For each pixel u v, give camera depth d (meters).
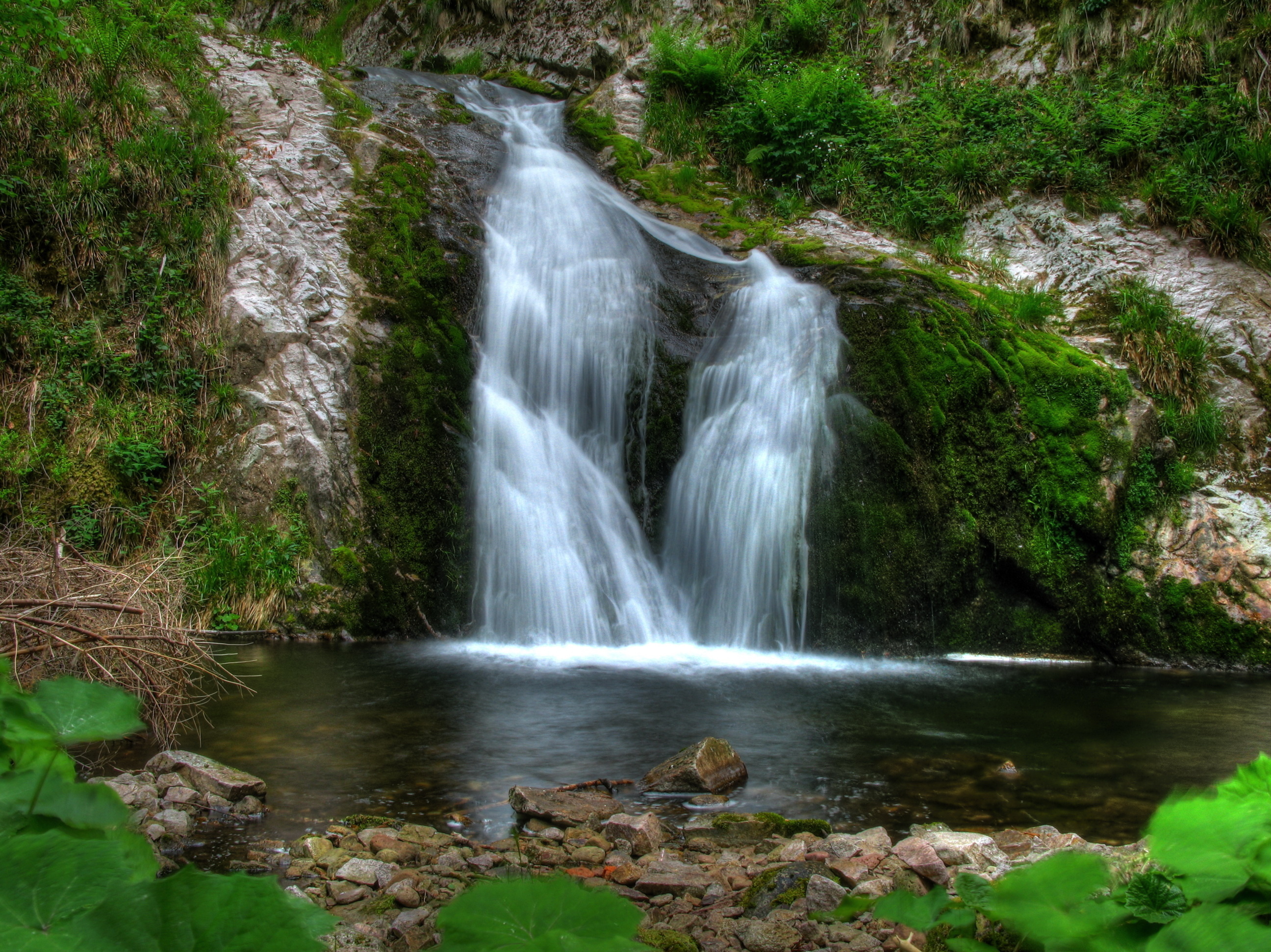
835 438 7.79
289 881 3.01
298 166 9.58
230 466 7.90
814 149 11.91
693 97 13.05
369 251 9.12
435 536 7.95
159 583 4.47
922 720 5.30
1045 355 8.44
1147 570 7.71
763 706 5.54
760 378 8.35
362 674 6.14
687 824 3.59
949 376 8.08
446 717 5.12
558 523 8.08
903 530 7.60
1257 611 7.30
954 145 11.72
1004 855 3.19
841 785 4.14
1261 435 8.40
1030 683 6.51
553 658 6.89
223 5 12.11
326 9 19.73
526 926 0.71
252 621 7.44
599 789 4.01
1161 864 0.94
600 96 13.40
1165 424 8.39
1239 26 10.94
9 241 8.27
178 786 3.74
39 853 0.68
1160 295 9.38
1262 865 0.87
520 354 9.06
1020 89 12.01
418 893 2.90
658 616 8.02
